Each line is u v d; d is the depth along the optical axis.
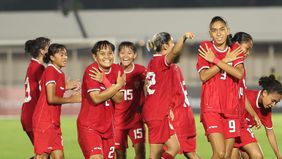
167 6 120.62
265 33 97.31
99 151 21.86
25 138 42.47
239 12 101.00
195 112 66.31
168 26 100.25
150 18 100.94
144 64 84.00
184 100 25.30
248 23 99.50
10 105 65.75
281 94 23.34
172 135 23.81
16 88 65.81
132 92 26.45
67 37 98.56
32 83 25.92
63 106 64.81
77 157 32.53
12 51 84.44
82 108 22.09
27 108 26.00
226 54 22.02
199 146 36.81
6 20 100.06
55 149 23.83
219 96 22.03
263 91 23.45
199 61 22.12
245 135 23.09
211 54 21.80
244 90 22.89
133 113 26.59
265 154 33.12
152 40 23.72
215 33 21.97
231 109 22.06
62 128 49.47
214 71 21.72
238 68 21.91
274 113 65.69
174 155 23.73
